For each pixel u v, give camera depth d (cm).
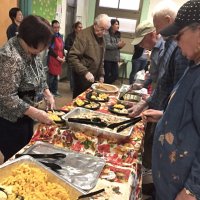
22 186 100
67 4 581
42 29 142
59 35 483
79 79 295
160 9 173
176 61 157
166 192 108
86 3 675
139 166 148
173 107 101
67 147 147
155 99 186
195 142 94
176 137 99
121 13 661
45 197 96
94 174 120
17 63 145
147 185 214
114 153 144
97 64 300
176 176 101
